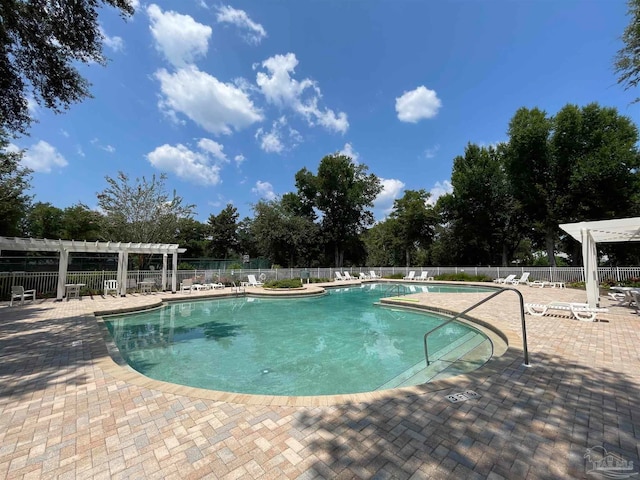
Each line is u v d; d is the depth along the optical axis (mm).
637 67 9312
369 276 27188
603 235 10359
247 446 2398
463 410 2951
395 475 2002
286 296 15469
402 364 5695
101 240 22719
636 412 2885
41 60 7289
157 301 12305
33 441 2510
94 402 3258
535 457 2193
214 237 38656
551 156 21719
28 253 19062
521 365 4242
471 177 26172
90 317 8578
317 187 33656
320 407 3070
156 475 2055
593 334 6047
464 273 23266
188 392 3482
